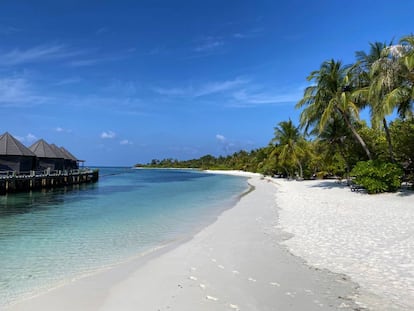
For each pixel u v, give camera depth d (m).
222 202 22.34
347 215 13.88
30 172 34.09
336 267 7.17
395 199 18.62
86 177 46.88
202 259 8.29
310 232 10.95
